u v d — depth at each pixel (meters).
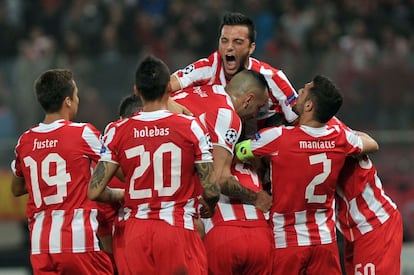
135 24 59.53
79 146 25.62
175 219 23.77
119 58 50.38
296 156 25.25
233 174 25.67
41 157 25.62
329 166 25.44
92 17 59.97
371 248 26.92
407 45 56.38
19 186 26.95
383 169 46.94
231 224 25.25
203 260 24.27
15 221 46.47
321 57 49.53
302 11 59.88
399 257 27.23
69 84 26.02
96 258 25.84
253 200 25.41
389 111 48.84
